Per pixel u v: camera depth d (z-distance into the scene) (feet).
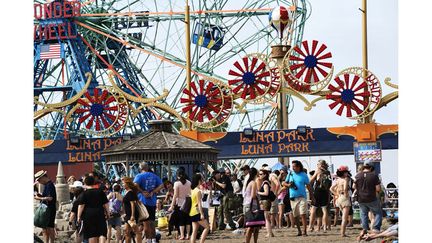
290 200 143.43
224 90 243.60
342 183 138.21
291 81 241.14
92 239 109.81
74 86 357.20
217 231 160.76
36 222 122.42
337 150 237.66
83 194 110.22
